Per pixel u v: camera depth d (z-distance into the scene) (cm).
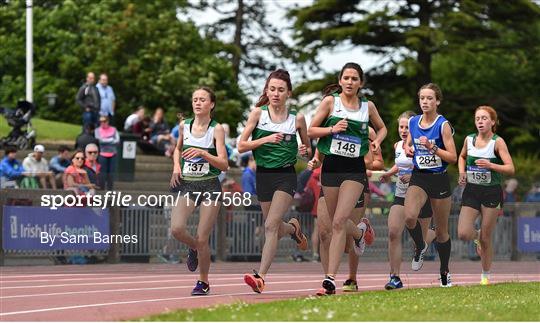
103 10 7406
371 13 6544
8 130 4866
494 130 2081
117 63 7156
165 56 7075
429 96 1936
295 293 1900
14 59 7588
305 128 1855
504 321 1402
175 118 6831
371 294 1748
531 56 7319
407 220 1950
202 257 1848
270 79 1817
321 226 1866
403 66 6506
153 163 4178
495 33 6844
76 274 2388
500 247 3036
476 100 7131
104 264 2691
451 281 2280
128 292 1938
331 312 1416
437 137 1941
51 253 2680
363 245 1911
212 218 1833
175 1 7669
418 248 2042
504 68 7638
